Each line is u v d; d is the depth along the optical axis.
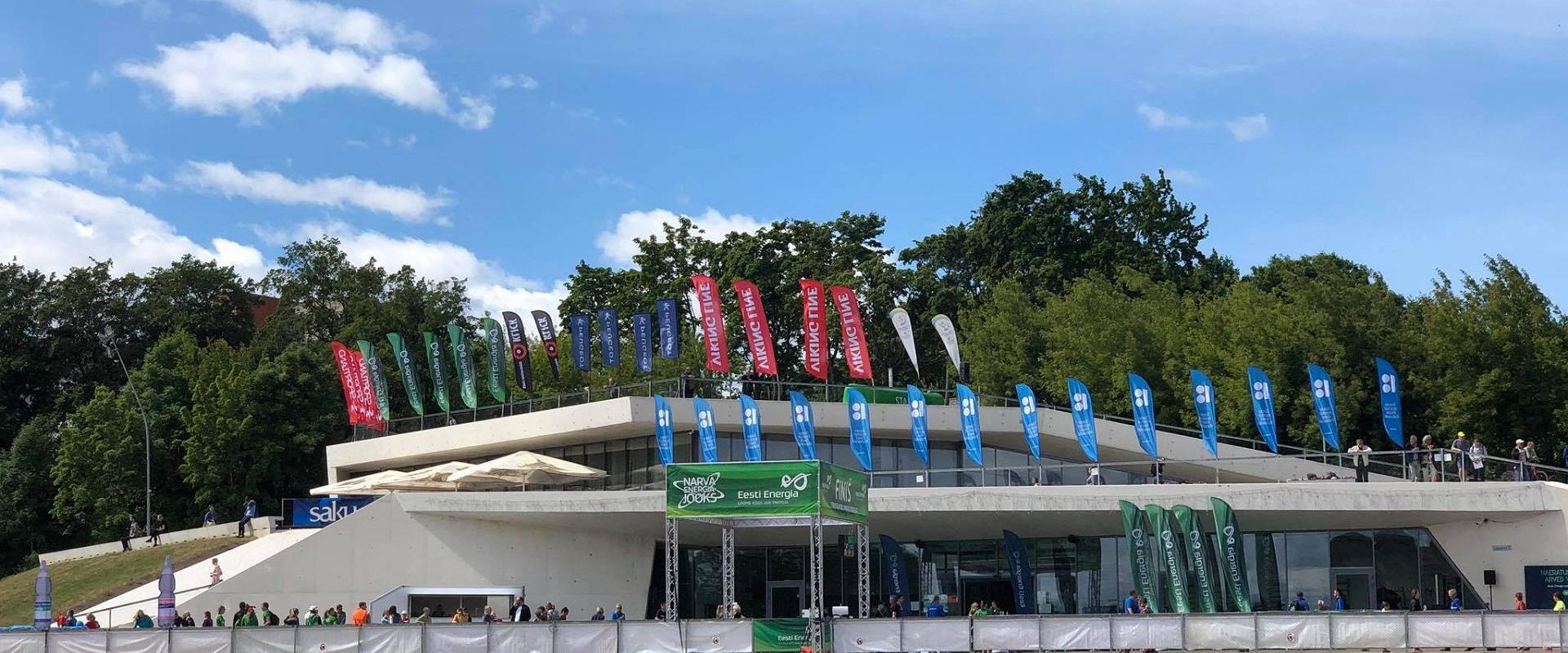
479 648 36.06
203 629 36.81
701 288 56.22
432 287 89.94
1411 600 45.28
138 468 72.56
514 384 77.88
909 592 51.72
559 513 47.28
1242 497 44.00
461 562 47.28
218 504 70.88
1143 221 86.50
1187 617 35.00
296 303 90.50
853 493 38.47
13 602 51.12
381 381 63.50
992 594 50.84
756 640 35.69
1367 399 59.12
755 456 51.16
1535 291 57.94
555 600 48.53
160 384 76.69
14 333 85.25
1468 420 55.25
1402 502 43.06
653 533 50.62
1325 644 34.34
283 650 36.53
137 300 89.06
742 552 53.72
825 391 54.91
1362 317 61.72
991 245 87.75
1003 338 73.69
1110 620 35.31
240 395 71.44
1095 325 69.12
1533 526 42.81
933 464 54.97
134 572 51.41
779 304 83.00
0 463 78.38
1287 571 47.28
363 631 36.41
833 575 53.00
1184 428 56.66
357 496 49.06
